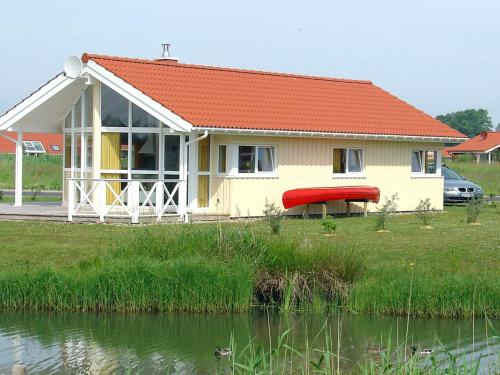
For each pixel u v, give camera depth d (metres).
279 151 29.09
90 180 25.66
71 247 20.59
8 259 19.33
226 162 27.98
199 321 16.25
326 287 17.23
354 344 14.59
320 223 26.83
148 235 18.98
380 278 17.23
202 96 28.56
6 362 13.65
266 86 31.80
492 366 12.93
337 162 31.19
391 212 30.92
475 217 27.77
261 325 15.92
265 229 24.19
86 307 16.91
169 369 13.34
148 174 27.36
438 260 19.44
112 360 13.80
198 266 17.06
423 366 12.30
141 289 16.83
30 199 37.44
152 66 29.25
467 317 16.42
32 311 16.91
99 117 27.61
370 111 33.31
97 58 27.75
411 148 33.38
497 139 95.38
